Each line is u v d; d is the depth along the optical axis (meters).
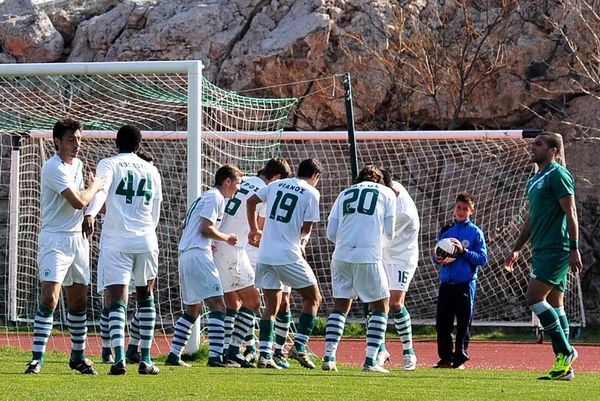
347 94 54.56
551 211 35.44
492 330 75.50
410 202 43.25
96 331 66.06
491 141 76.31
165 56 87.50
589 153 83.25
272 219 39.78
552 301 36.62
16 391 28.06
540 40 85.56
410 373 39.12
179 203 75.25
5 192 79.75
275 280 39.84
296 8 87.00
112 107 69.38
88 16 93.00
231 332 43.34
